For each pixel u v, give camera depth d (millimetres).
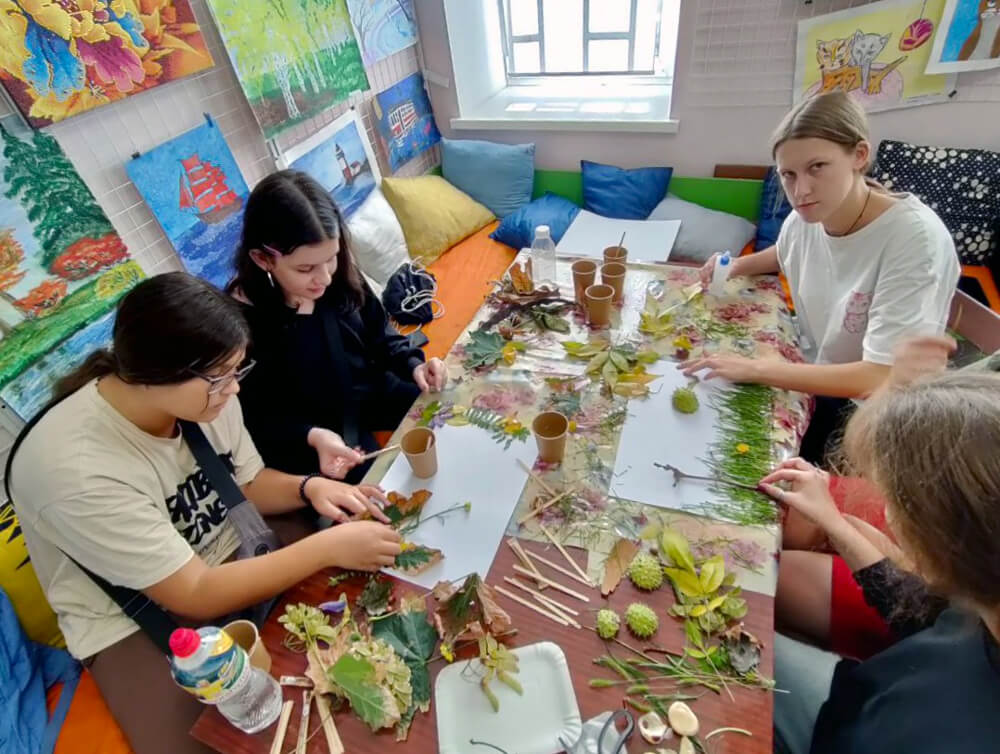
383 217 2303
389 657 727
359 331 1536
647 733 639
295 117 1947
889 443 532
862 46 1986
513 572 829
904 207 1188
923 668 611
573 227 2357
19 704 961
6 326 1248
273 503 1107
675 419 1058
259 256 1223
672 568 794
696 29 2145
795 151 1135
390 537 873
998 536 451
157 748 851
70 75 1289
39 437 834
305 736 683
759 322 1308
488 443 1057
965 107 1988
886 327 1127
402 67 2514
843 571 939
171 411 849
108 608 977
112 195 1439
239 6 1665
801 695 943
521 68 3037
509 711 682
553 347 1290
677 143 2463
